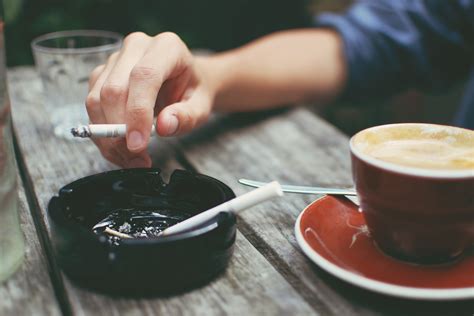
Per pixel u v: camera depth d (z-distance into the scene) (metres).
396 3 0.96
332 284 0.48
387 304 0.47
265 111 0.83
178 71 0.62
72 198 0.51
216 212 0.48
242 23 2.01
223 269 0.49
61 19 1.56
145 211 0.54
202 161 0.68
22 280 0.48
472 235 0.48
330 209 0.54
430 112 1.71
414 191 0.46
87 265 0.46
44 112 0.80
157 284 0.46
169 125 0.58
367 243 0.51
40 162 0.66
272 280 0.48
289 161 0.68
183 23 1.93
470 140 0.51
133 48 0.62
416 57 0.95
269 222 0.56
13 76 0.95
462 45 0.97
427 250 0.48
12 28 1.51
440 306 0.47
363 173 0.48
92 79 0.65
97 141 0.62
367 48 0.93
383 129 0.53
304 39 0.93
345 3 1.89
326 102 0.94
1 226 0.48
